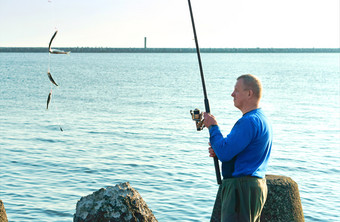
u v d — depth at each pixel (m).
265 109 29.78
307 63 145.25
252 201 3.71
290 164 14.09
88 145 16.83
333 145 17.44
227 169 3.78
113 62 156.25
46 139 17.98
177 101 34.88
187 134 19.41
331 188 11.52
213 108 29.83
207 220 9.16
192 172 12.77
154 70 96.12
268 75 75.81
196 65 126.75
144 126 21.77
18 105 31.05
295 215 4.50
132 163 13.87
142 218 4.17
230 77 70.19
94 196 4.20
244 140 3.62
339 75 77.88
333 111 29.08
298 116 26.33
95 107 30.47
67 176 12.30
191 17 4.36
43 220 9.09
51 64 129.50
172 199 10.36
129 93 42.22
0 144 16.72
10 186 11.19
